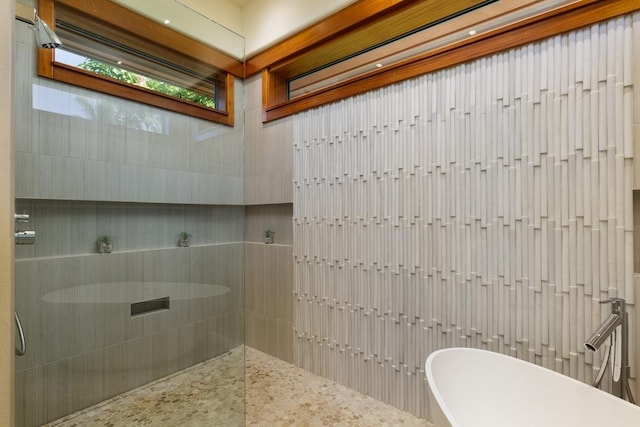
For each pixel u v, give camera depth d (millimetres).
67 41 1908
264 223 2857
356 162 2170
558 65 1466
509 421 1435
